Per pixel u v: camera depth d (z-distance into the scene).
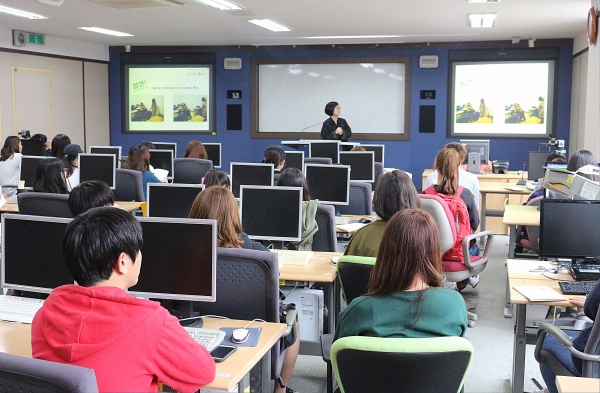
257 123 11.38
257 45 11.12
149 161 6.71
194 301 2.47
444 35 9.66
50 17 8.20
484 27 8.75
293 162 7.12
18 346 2.18
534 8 7.14
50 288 2.54
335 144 7.96
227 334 2.28
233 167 5.81
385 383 1.84
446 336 1.83
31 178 6.31
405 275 1.89
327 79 11.02
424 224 1.91
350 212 5.50
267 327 2.39
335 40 10.38
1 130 9.45
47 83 10.30
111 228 1.67
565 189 3.41
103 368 1.57
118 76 11.77
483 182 7.59
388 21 8.23
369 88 10.88
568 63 10.05
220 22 8.45
